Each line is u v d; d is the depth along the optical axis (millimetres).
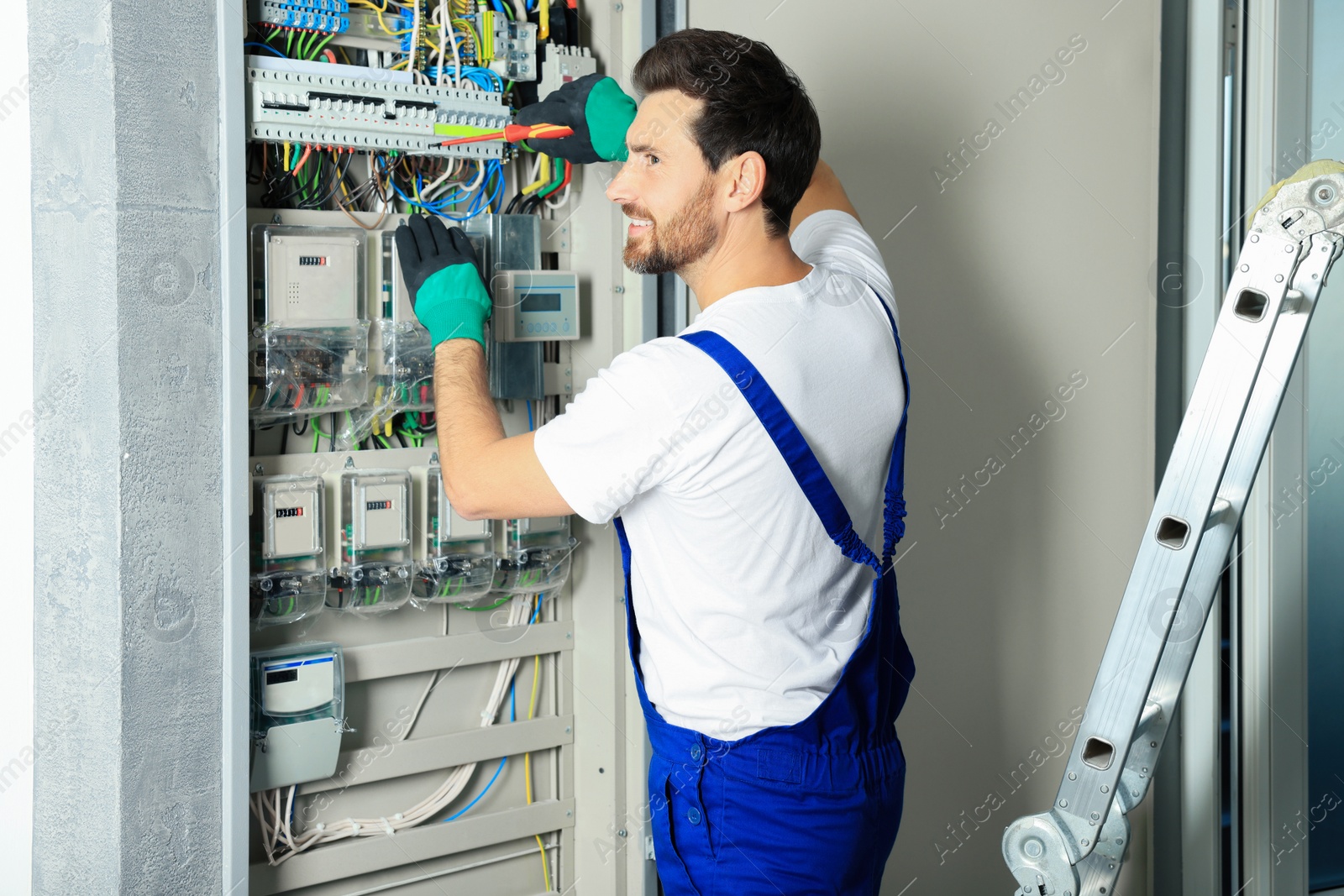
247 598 1388
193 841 1360
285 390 1451
